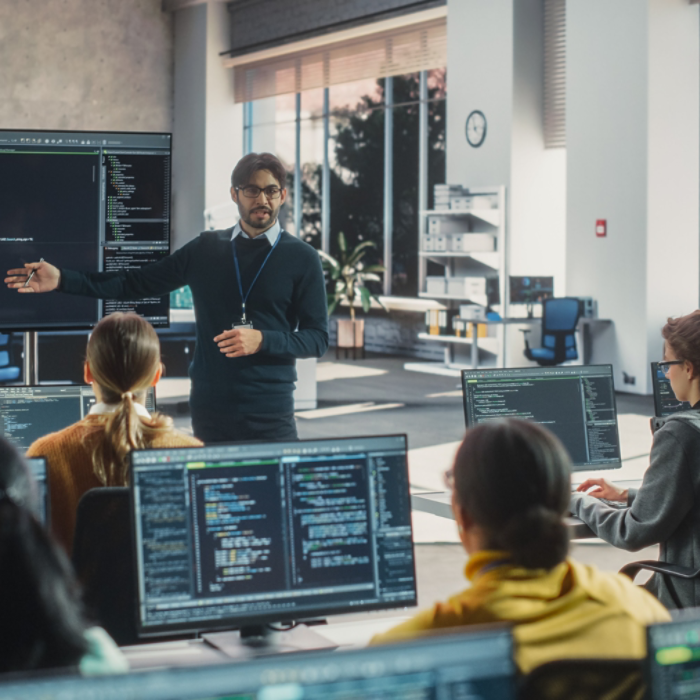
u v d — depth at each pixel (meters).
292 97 13.87
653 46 9.09
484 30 10.28
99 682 0.71
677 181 9.34
